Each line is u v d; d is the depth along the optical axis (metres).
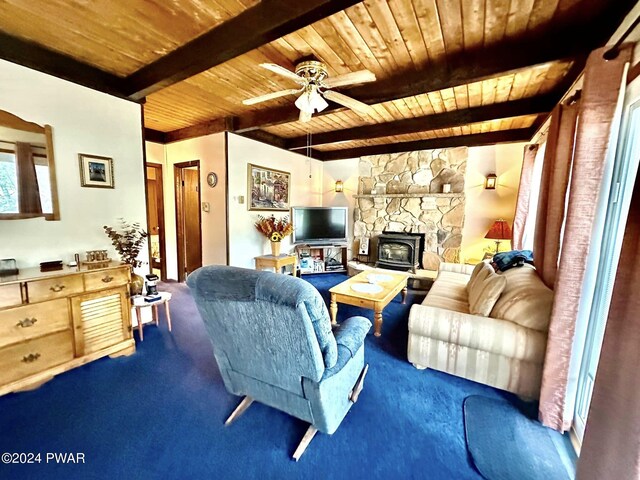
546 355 1.73
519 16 1.78
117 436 1.66
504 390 2.08
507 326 1.98
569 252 1.59
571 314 1.62
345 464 1.51
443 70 2.37
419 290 4.64
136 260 2.92
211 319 1.58
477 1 1.65
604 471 1.04
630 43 1.36
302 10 1.55
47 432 1.68
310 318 1.31
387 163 5.50
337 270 5.89
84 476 1.42
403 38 2.03
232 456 1.55
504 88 2.84
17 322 1.94
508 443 1.65
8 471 1.43
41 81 2.22
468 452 1.59
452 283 3.49
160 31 1.97
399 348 2.74
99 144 2.60
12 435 1.65
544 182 2.39
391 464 1.52
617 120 1.44
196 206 5.04
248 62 2.42
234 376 1.76
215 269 1.44
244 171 4.32
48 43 2.13
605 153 1.45
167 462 1.50
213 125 4.08
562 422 1.71
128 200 2.84
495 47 2.14
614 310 1.06
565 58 1.96
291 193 5.39
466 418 1.84
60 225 2.40
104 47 2.19
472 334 2.04
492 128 4.21
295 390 1.52
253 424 1.78
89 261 2.49
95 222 2.62
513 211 4.54
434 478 1.44
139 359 2.51
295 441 1.65
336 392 1.57
